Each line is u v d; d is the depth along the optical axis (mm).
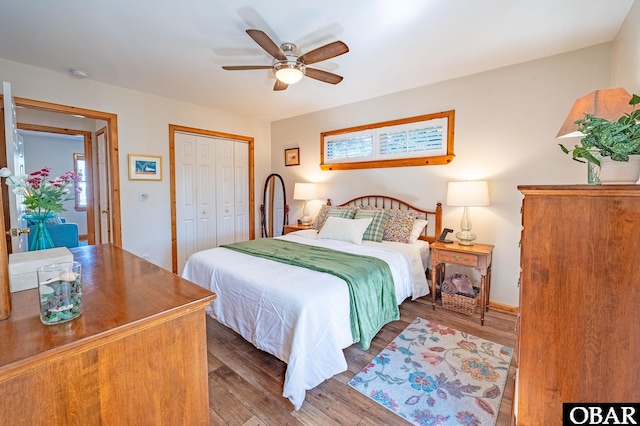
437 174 3260
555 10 1892
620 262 957
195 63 2725
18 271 1088
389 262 2516
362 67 2787
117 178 3426
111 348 827
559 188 1013
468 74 2969
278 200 5047
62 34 2203
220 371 1933
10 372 658
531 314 1098
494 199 2895
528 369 1113
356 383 1817
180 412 993
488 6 1847
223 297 2213
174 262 3996
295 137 4727
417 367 1974
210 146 4410
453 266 3189
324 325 1745
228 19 2010
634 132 1029
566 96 2504
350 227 3182
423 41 2293
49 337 763
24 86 2748
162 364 939
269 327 1824
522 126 2719
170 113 3852
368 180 3859
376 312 2154
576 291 1021
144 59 2639
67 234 3906
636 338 950
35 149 6188
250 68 2305
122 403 856
